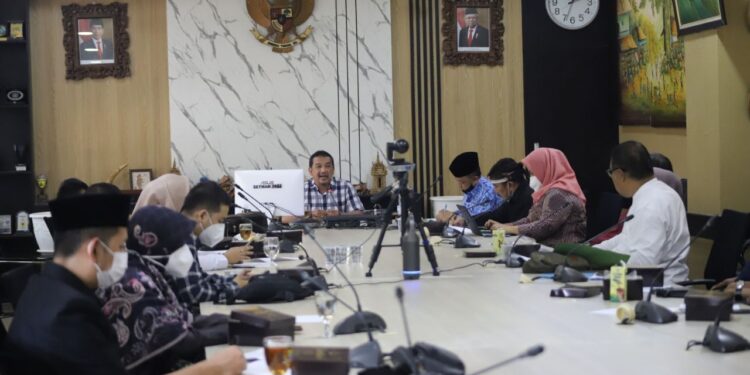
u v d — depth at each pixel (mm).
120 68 9688
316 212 7574
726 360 2615
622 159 4766
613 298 3611
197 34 9711
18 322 2607
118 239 2764
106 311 2980
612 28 10422
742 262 5379
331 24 9867
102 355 2559
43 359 2527
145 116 9750
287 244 5648
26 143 9555
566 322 3217
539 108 10375
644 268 4078
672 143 9523
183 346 3127
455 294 3875
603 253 4281
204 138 9750
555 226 6117
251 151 9812
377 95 9945
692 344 2789
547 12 10352
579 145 10453
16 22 9336
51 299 2590
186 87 9711
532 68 10344
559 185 6219
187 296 3734
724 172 8547
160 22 9734
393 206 4543
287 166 9859
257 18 9766
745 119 8523
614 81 10445
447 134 10219
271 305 3752
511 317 3332
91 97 9695
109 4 9656
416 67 10156
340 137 9914
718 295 3227
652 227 4598
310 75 9859
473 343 2914
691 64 8812
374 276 4473
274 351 2533
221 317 3365
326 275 4543
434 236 6168
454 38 10172
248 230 5727
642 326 3119
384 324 3150
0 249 9461
